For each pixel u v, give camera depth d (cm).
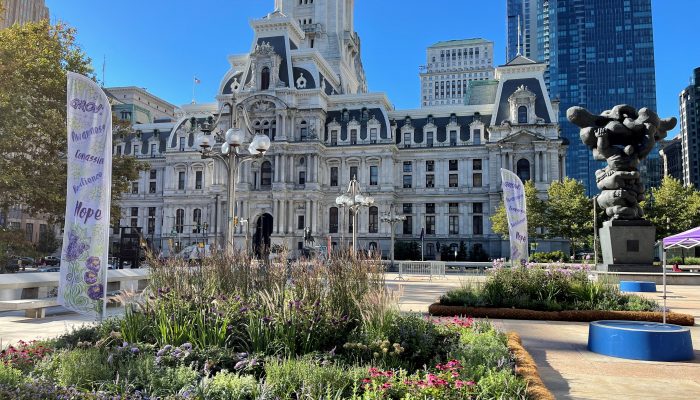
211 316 1485
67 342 1514
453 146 11356
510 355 1419
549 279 2753
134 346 1330
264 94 11081
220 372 1148
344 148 11412
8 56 4184
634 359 1697
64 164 5016
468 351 1375
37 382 1038
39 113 4788
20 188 4525
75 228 1916
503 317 2550
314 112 11156
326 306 1557
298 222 11012
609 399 1262
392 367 1302
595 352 1808
